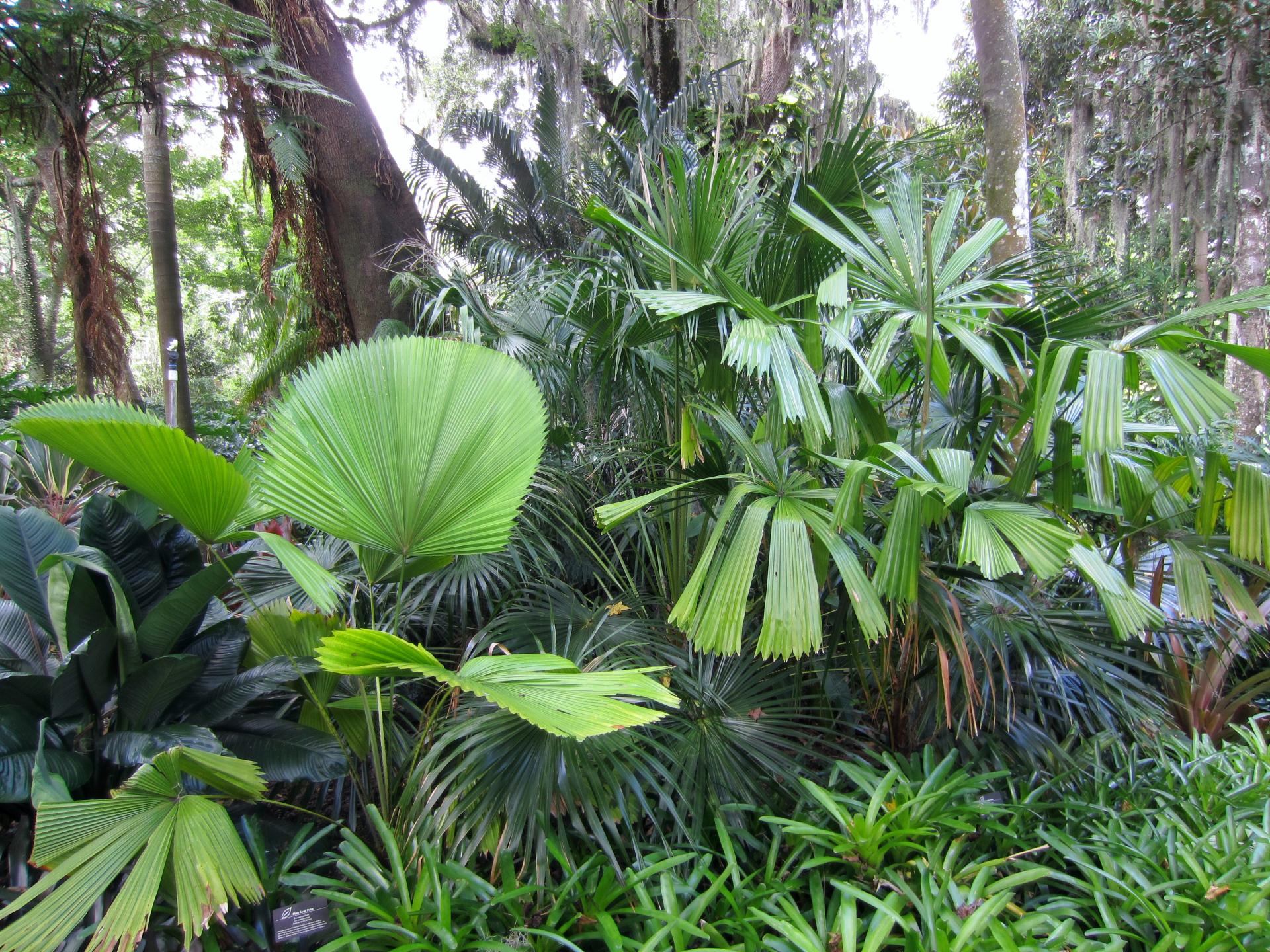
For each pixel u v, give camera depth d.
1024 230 4.18
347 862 1.75
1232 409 1.61
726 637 1.69
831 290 2.07
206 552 2.70
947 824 1.74
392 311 5.47
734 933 1.61
